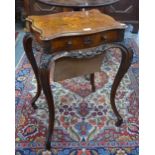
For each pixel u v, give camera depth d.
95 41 1.21
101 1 1.62
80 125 1.49
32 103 1.60
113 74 2.03
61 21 1.28
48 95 1.21
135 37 2.69
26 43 1.38
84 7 1.54
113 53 2.38
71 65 1.34
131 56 1.31
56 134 1.42
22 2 2.95
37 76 1.49
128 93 1.77
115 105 1.50
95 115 1.57
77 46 1.18
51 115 1.27
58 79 1.36
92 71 1.43
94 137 1.41
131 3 2.60
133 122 1.51
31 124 1.50
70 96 1.75
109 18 1.34
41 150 1.32
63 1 1.62
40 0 1.61
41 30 1.16
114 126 1.49
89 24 1.24
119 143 1.37
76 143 1.37
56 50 1.15
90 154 1.30
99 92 1.80
